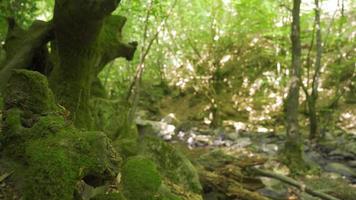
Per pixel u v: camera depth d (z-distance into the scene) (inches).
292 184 256.2
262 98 566.9
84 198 84.3
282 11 530.9
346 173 335.3
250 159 271.6
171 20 559.5
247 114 546.6
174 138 436.8
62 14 143.5
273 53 600.7
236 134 457.7
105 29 199.2
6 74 171.8
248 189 230.5
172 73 635.5
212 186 211.3
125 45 203.6
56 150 81.2
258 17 550.3
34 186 78.2
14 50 186.2
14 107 96.4
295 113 343.6
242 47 633.0
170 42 593.0
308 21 555.2
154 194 107.3
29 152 82.8
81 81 161.0
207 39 601.3
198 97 589.9
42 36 183.0
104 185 90.4
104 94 254.8
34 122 95.1
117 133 213.9
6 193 80.0
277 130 484.4
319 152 397.7
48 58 193.3
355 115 490.9
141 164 113.0
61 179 78.2
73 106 157.8
